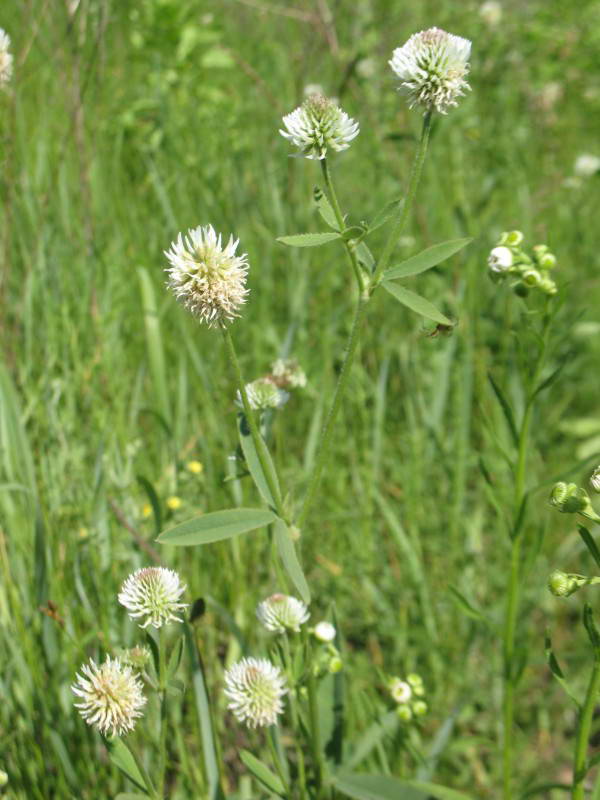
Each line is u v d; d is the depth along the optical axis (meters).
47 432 0.45
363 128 0.69
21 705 0.37
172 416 0.53
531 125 0.83
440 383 0.55
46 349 0.49
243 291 0.26
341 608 0.51
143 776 0.28
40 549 0.37
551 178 0.77
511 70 0.85
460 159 0.70
